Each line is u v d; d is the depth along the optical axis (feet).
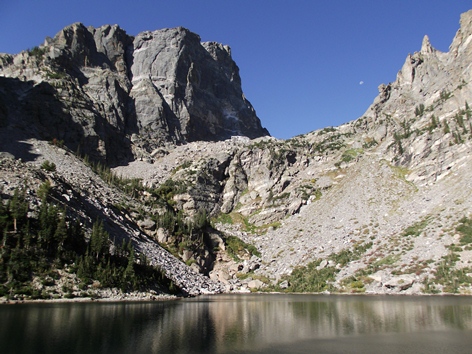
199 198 540.93
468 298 258.16
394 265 327.88
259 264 419.33
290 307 226.58
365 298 273.13
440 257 315.58
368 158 557.33
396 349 126.21
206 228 449.06
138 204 440.04
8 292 196.03
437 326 163.63
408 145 514.68
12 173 296.51
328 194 526.16
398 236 369.91
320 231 444.96
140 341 126.11
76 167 466.29
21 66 654.12
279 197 544.62
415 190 446.19
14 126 522.06
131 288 251.60
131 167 629.10
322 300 267.59
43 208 241.55
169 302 241.76
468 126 470.39
